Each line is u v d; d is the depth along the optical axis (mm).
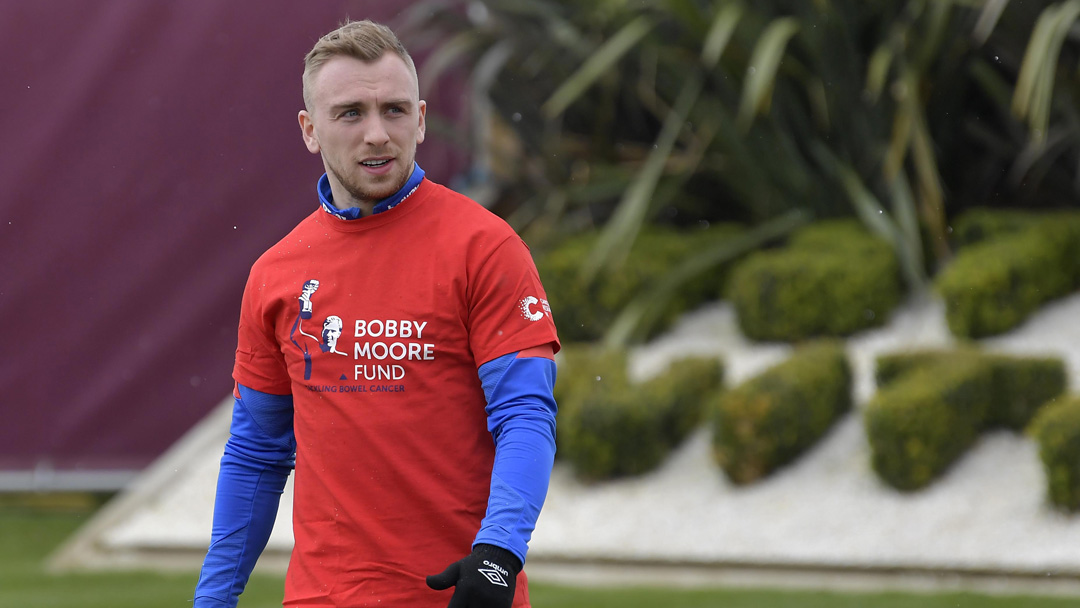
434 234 4949
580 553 14039
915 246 18531
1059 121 20250
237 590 5590
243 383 5496
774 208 21219
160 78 21531
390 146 4906
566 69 21984
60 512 20266
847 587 12719
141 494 17031
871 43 19953
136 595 13422
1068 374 15266
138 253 21359
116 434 21156
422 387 4879
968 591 12258
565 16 22078
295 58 21875
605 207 23219
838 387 16141
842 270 18359
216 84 21656
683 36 20156
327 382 4992
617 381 16672
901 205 18734
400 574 4891
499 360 4793
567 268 20094
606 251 18484
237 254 21547
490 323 4816
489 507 4590
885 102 19672
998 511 13562
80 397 21156
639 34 19125
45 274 21188
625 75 21766
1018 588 12336
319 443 5035
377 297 4926
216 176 21641
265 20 21828
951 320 17516
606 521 14875
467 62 23281
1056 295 18547
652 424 15680
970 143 21453
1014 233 19188
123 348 21281
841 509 14188
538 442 4672
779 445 15055
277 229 21688
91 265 21266
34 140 21250
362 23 5051
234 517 5574
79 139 21328
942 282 17625
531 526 4602
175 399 21234
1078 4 16984
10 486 20953
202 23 21656
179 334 21328
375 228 5023
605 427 15594
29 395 21141
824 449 15609
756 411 14891
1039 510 13375
